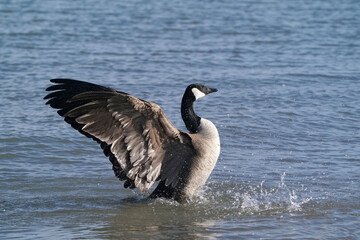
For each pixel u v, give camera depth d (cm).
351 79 1977
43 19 2975
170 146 1030
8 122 1508
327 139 1438
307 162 1290
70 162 1292
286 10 3400
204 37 2692
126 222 968
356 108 1673
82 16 3108
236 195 1117
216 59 2272
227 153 1352
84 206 1053
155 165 1037
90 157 1330
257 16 3212
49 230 922
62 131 1472
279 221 974
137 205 1066
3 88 1802
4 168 1236
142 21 3033
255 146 1397
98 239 882
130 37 2655
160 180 1130
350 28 2883
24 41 2484
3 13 3102
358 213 1012
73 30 2745
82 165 1280
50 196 1103
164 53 2361
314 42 2588
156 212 1026
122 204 1071
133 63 2180
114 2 3622
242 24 2989
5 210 1019
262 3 3659
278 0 3775
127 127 963
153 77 1984
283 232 917
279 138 1448
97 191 1143
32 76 1947
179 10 3372
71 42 2511
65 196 1107
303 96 1788
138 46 2480
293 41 2611
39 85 1844
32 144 1374
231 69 2116
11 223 955
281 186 1159
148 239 884
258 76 2014
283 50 2436
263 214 1013
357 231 924
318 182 1173
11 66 2070
